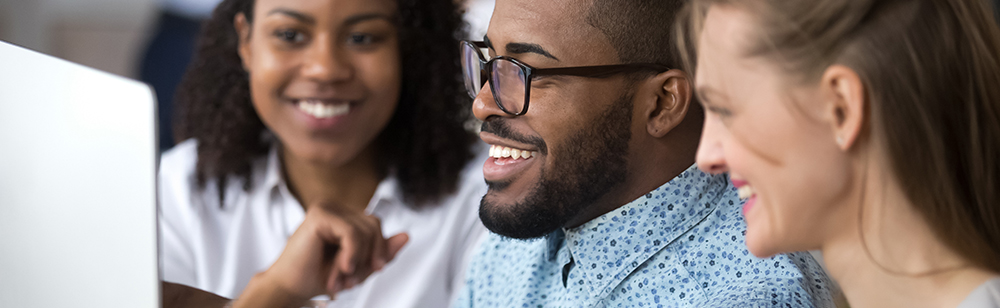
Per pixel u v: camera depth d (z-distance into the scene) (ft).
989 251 1.60
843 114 1.50
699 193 2.48
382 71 4.43
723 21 1.63
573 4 2.34
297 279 3.22
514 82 2.41
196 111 5.07
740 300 2.15
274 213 4.98
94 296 1.81
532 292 2.81
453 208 4.96
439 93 4.79
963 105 1.58
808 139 1.55
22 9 9.63
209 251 4.91
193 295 3.23
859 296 1.67
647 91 2.36
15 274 1.71
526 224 2.47
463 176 5.04
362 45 4.38
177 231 4.93
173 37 7.40
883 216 1.58
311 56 4.30
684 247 2.46
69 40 9.87
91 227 1.81
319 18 4.22
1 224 1.69
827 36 1.51
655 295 2.44
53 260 1.74
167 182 5.02
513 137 2.44
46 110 1.75
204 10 7.58
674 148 2.46
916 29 1.54
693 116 2.45
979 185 1.60
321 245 3.26
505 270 3.06
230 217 4.99
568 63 2.35
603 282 2.51
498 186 2.52
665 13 2.33
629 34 2.33
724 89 1.63
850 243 1.63
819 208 1.59
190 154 5.13
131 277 1.91
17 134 1.71
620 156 2.41
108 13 9.90
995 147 1.61
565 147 2.39
